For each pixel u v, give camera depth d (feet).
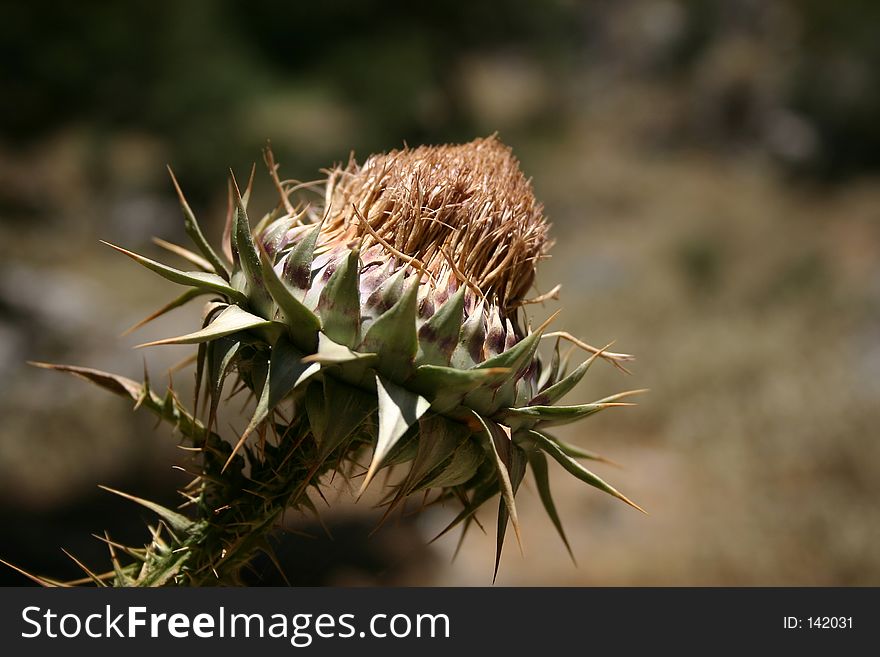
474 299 5.80
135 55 37.81
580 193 67.46
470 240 5.84
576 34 89.35
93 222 49.57
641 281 50.83
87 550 21.90
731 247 57.93
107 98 39.01
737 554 23.76
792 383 33.12
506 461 5.38
